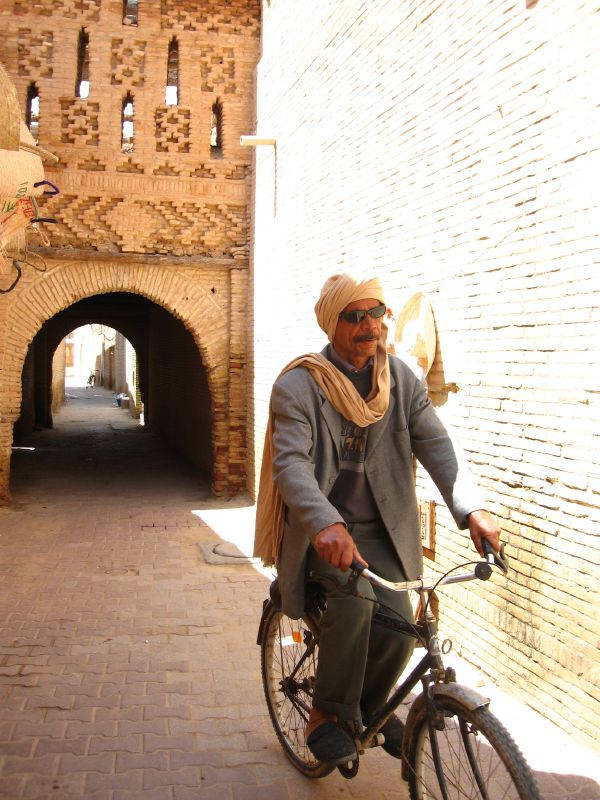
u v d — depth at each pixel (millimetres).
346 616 2928
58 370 28906
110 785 3596
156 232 11000
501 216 4801
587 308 4059
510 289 4715
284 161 9414
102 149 10750
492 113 4887
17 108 4816
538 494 4457
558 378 4289
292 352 9117
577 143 4117
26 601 6500
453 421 5359
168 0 10875
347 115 7344
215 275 11320
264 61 10383
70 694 4621
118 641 5559
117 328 21969
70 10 10609
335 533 2537
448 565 5484
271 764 3809
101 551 8273
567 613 4195
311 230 8422
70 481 12773
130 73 10805
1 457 10562
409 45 6012
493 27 4867
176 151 11008
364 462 3068
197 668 5066
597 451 3984
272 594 3520
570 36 4168
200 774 3707
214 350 11375
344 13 7398
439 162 5559
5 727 4168
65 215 10664
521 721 4316
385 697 3145
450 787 3164
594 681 3969
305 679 3488
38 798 3475
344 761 2979
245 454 11516
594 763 3844
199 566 7715
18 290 10477
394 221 6328
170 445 17609
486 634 4957
